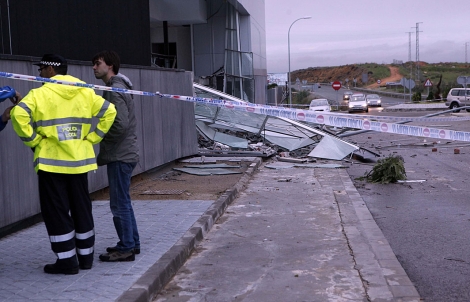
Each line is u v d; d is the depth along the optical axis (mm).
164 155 12914
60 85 5270
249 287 5543
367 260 6359
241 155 15930
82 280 5289
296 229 7859
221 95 17344
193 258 6535
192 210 8492
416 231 7844
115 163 5820
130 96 5938
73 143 5316
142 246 6480
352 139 23875
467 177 12875
